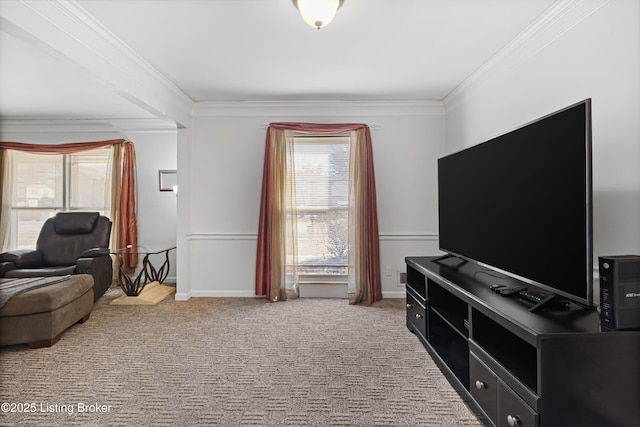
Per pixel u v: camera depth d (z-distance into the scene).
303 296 4.40
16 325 2.77
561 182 1.71
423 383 2.26
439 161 3.26
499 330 1.97
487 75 3.25
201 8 2.30
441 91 3.98
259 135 4.40
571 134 1.65
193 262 4.43
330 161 4.40
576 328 1.45
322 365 2.51
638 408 1.41
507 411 1.59
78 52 2.36
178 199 4.29
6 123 5.10
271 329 3.25
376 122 4.38
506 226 2.18
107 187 5.07
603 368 1.40
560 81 2.31
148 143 5.15
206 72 3.41
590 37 2.06
